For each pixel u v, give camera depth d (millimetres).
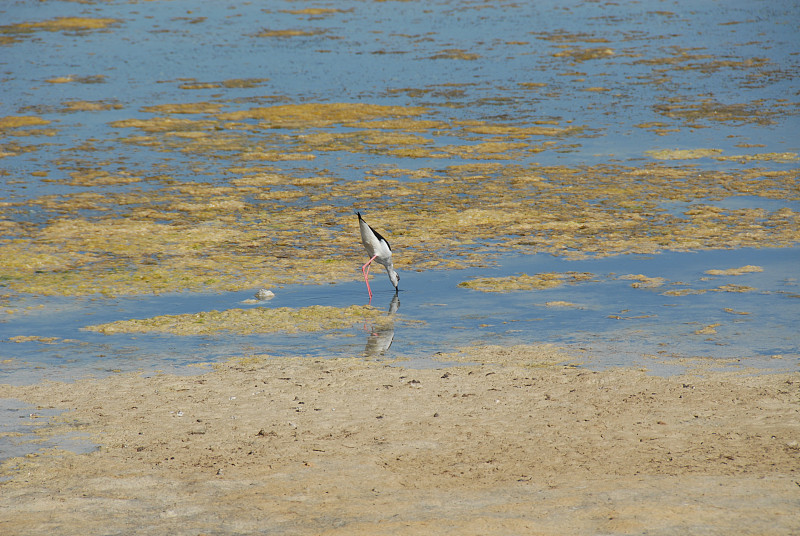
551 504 8125
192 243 21891
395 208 25312
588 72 51500
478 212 24609
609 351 14227
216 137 35750
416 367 13617
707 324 15617
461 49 60375
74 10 80250
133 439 10625
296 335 15391
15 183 28109
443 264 20125
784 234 22141
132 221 23906
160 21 74438
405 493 8711
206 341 15047
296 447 10289
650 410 11398
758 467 9172
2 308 16922
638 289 17984
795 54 55875
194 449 10266
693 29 68000
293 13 79188
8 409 11766
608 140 34562
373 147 33938
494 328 15656
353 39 65438
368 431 10836
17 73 51688
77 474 9477
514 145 33781
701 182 27859
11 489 9047
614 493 8336
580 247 21406
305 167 30750
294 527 7844
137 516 8234
